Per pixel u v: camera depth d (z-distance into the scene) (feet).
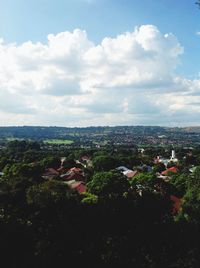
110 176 195.72
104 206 120.06
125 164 476.13
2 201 109.60
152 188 209.26
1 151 651.66
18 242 100.89
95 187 193.67
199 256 112.88
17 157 562.25
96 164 418.10
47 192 114.93
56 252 103.76
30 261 99.71
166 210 137.80
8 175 276.82
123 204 123.54
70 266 103.86
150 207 129.80
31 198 111.55
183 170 413.59
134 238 115.75
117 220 119.44
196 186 205.87
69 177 313.53
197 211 153.28
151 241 115.75
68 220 110.42
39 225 107.14
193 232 120.67
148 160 558.15
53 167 440.04
